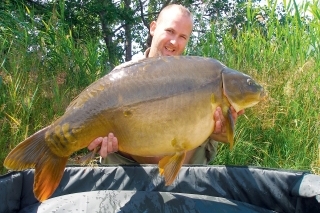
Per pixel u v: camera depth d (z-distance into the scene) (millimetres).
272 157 4043
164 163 2234
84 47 5488
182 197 2361
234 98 2307
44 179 2078
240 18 9484
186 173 2514
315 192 2223
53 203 2312
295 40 4996
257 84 2383
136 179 2496
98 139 2174
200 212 2283
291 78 4422
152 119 2145
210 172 2510
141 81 2168
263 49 5004
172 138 2176
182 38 3230
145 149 2191
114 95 2154
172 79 2186
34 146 2068
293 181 2402
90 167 2521
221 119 2307
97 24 12414
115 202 2283
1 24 5000
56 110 4109
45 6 10227
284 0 5281
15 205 2408
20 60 4301
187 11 3258
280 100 4309
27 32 4914
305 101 4332
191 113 2195
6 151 3555
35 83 4219
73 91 4570
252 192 2469
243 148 4082
